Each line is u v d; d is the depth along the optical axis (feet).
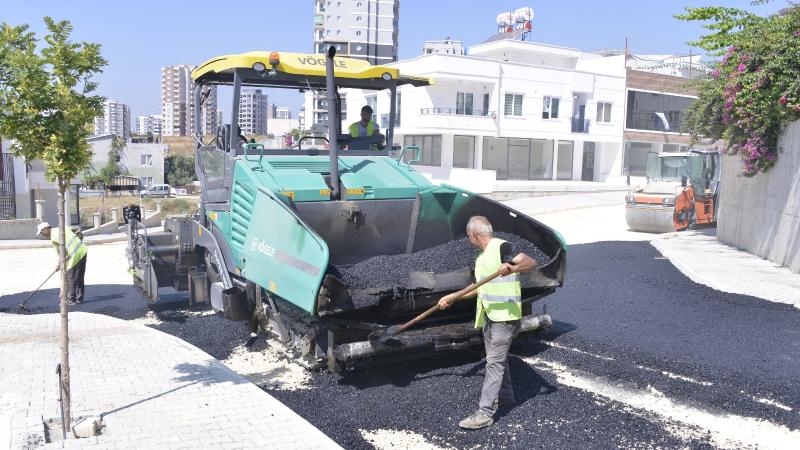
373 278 19.40
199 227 26.32
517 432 15.47
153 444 14.15
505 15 159.94
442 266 21.07
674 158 64.34
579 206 90.53
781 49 37.60
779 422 16.02
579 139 127.13
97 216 78.13
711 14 42.47
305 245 17.33
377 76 24.93
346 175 22.24
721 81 45.60
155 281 26.86
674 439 15.05
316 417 16.40
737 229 46.24
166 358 20.85
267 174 21.45
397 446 14.88
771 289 31.27
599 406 16.97
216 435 14.67
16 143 15.15
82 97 15.40
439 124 111.04
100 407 16.44
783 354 21.09
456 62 110.93
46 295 35.14
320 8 314.14
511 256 16.01
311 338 18.89
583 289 31.42
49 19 14.67
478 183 105.09
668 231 59.52
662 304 28.19
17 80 14.35
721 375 18.98
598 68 139.33
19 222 69.56
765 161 40.09
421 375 19.36
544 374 19.61
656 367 20.04
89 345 22.45
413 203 22.41
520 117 118.93
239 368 20.76
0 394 17.67
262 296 21.79
